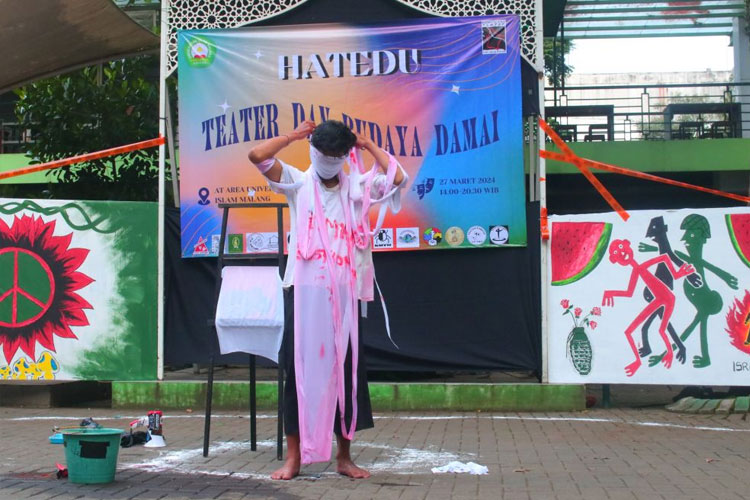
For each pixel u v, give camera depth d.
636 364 8.38
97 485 5.10
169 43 8.99
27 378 8.80
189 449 6.46
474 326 8.63
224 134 8.78
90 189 12.06
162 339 8.84
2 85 10.82
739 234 8.27
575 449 6.47
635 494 4.87
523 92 8.76
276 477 5.30
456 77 8.55
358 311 5.57
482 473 5.52
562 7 12.82
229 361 8.90
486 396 8.55
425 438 7.00
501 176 8.49
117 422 7.96
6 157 16.05
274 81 8.73
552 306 8.50
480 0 8.80
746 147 13.73
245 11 8.96
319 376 5.15
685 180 14.80
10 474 5.47
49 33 9.33
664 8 15.37
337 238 5.32
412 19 8.61
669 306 8.32
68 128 11.79
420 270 8.69
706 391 9.05
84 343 8.81
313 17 8.93
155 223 8.90
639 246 8.39
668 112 15.32
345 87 8.66
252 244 8.72
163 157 8.90
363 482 5.23
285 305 5.45
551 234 8.50
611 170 8.45
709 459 6.03
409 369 8.68
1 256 8.85
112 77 12.13
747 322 8.23
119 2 15.14
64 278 8.84
